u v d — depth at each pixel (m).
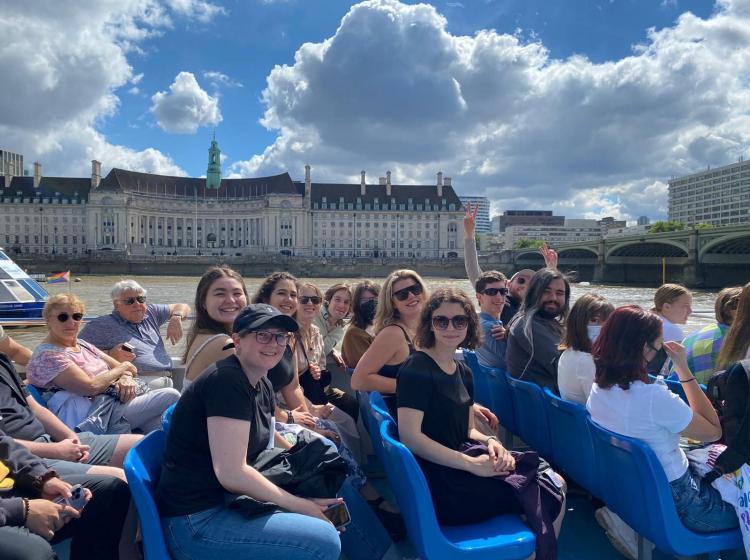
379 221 116.88
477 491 2.95
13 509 2.50
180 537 2.50
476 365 5.42
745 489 2.80
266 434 2.88
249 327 2.64
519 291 6.38
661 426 2.85
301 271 88.75
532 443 4.23
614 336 2.95
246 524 2.48
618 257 67.75
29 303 21.11
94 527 2.89
